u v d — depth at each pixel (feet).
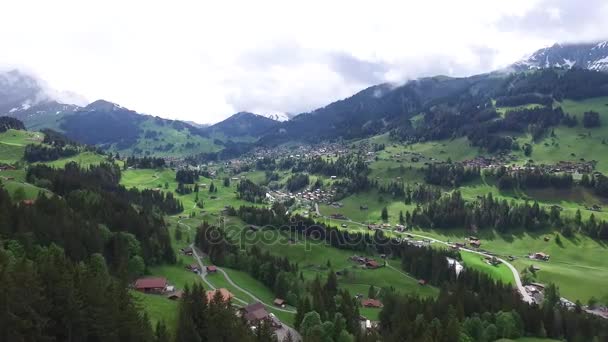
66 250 398.21
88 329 233.14
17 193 530.68
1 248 298.76
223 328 288.71
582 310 505.66
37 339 210.38
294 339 394.93
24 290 211.61
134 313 250.37
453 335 377.71
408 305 455.63
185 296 313.32
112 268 444.14
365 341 367.25
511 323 443.73
